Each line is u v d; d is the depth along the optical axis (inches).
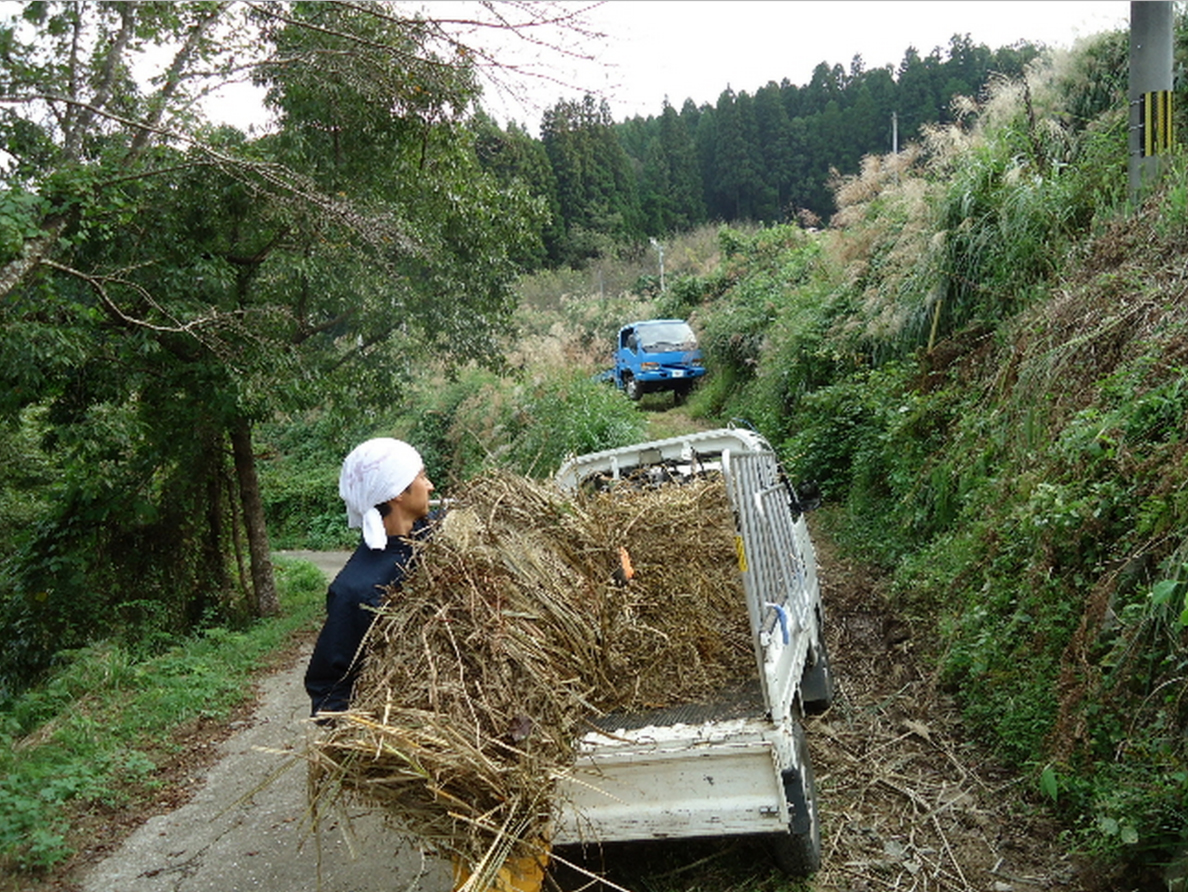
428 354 485.4
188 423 418.6
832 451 437.4
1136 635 160.6
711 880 164.6
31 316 315.6
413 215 426.9
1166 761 146.4
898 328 394.9
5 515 573.0
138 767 246.2
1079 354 250.2
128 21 298.4
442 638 116.8
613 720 154.7
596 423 557.0
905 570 294.8
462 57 280.4
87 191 277.9
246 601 500.4
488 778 105.5
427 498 128.0
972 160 377.4
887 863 160.6
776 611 162.9
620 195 1616.6
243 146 367.2
